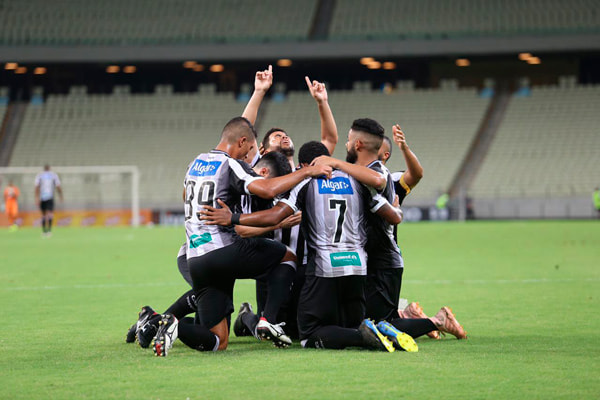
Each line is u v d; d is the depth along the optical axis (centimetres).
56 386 1650
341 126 14700
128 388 1623
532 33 13550
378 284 2266
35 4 15338
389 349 2019
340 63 15088
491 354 1986
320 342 2100
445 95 15038
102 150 14550
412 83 15450
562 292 3462
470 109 14700
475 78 15650
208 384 1652
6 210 11488
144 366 1869
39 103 15450
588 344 2145
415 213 12862
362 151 2225
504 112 14538
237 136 2127
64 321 2734
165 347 1986
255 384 1645
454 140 14100
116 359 1973
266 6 15312
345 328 2091
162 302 3278
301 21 14962
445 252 6038
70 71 16212
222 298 2119
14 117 15175
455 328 2202
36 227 12519
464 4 15000
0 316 2862
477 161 13725
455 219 12762
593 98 14438
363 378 1695
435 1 15100
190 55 13925
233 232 2092
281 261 2164
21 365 1895
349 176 2156
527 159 13550
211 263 2056
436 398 1514
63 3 15375
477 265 4903
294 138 14562
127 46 13888
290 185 2050
